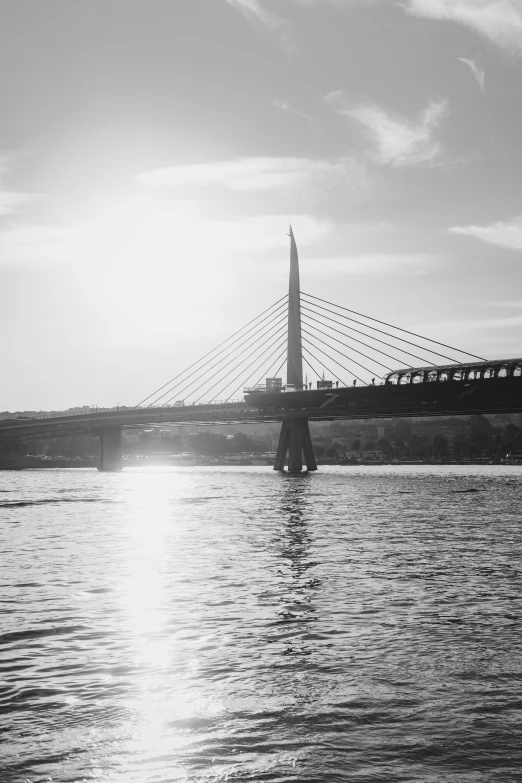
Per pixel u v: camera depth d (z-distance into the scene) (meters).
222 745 22.09
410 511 103.94
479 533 75.56
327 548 64.56
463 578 48.16
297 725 23.44
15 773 20.48
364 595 42.56
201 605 40.22
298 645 32.06
